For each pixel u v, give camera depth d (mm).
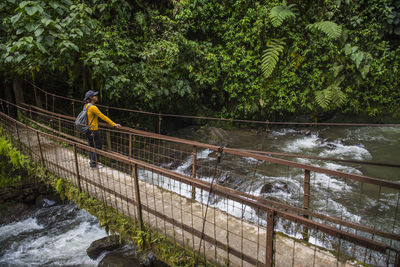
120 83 7895
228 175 6891
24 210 6484
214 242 2607
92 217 6359
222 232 3139
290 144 9773
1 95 9180
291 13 9266
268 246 2123
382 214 5203
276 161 3469
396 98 10586
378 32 10195
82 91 8609
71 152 6121
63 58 6852
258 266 2330
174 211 3586
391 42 10570
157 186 4340
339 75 10195
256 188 6277
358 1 10008
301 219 1979
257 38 9898
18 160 6004
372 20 10039
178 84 9078
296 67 10141
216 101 11281
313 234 4309
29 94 8984
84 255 5102
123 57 8242
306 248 2852
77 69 7461
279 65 10250
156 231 3170
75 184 4520
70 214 6480
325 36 9703
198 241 2967
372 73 10086
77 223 6160
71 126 8898
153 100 9195
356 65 9562
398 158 8195
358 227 2803
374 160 8109
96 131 4984
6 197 6445
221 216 3479
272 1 9758
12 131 7262
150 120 10312
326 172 2959
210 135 9953
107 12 8312
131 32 9070
